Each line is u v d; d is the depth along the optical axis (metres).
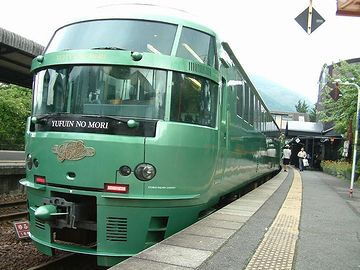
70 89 6.65
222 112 7.84
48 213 6.18
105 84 6.51
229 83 8.66
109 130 6.25
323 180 22.36
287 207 10.04
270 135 20.19
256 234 6.59
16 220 11.11
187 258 5.07
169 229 6.57
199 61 7.06
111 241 6.27
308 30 8.64
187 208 6.68
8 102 32.44
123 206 6.21
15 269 7.17
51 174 6.49
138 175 6.20
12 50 14.01
